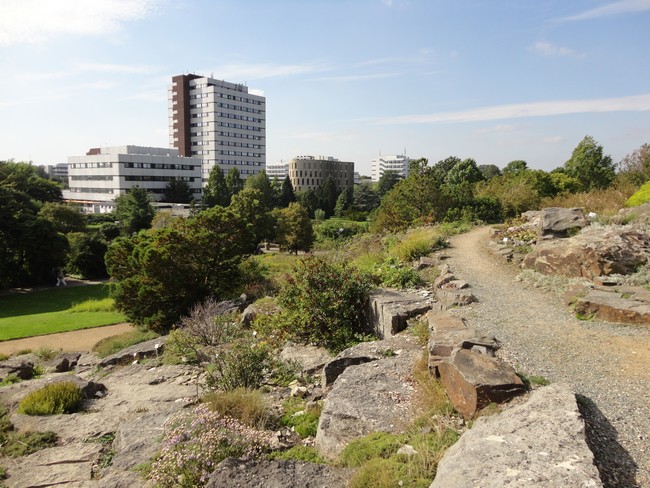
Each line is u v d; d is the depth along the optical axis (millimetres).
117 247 21594
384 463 4781
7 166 72562
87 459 7395
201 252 19016
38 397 9789
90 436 8328
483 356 6184
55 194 79625
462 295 9695
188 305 18688
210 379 9398
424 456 4738
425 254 14820
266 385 8922
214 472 5242
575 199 20938
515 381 5555
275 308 13500
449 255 14531
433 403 5957
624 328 7723
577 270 10727
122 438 7605
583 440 4242
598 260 10336
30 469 7164
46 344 20141
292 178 131875
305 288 10516
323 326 10273
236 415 7020
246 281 20656
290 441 6484
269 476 5121
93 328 22969
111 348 16984
